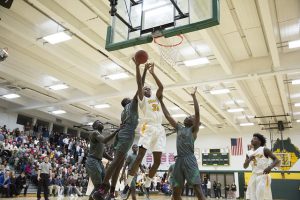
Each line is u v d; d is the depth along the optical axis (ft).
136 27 15.51
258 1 24.84
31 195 44.45
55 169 50.21
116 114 68.95
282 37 34.83
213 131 77.10
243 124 72.84
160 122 13.78
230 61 40.78
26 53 39.55
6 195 39.70
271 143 71.31
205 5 13.79
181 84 44.50
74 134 80.43
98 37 33.78
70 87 51.06
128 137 12.42
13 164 47.24
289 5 28.81
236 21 31.50
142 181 43.57
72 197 43.80
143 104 13.24
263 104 59.36
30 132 63.72
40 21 32.40
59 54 36.47
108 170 11.83
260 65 39.45
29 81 45.88
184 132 13.39
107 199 11.73
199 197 12.17
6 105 61.52
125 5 16.12
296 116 66.59
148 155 83.71
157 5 15.28
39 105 58.49
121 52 36.52
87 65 40.93
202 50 37.91
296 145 68.74
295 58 37.45
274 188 67.10
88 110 67.00
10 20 30.55
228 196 71.87
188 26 13.96
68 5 28.53
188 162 12.73
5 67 42.22
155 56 37.73
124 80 49.06
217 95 54.80
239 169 73.77
